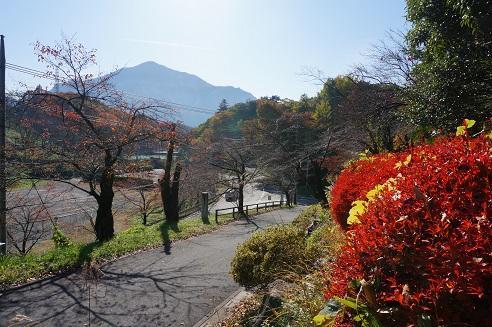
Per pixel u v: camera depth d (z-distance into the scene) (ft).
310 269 14.70
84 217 78.23
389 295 4.99
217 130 141.49
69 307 21.94
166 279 27.96
